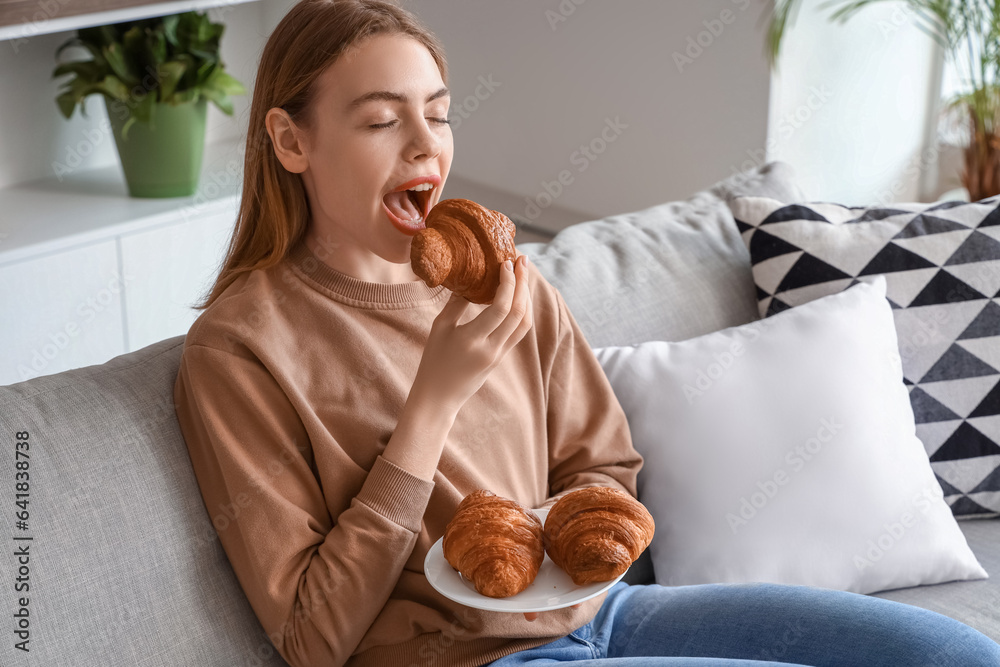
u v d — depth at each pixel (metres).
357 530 0.93
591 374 1.22
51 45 2.40
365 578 0.93
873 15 3.14
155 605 0.94
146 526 0.95
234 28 2.72
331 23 0.97
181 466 0.99
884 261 1.46
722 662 0.90
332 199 1.00
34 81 2.40
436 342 0.96
